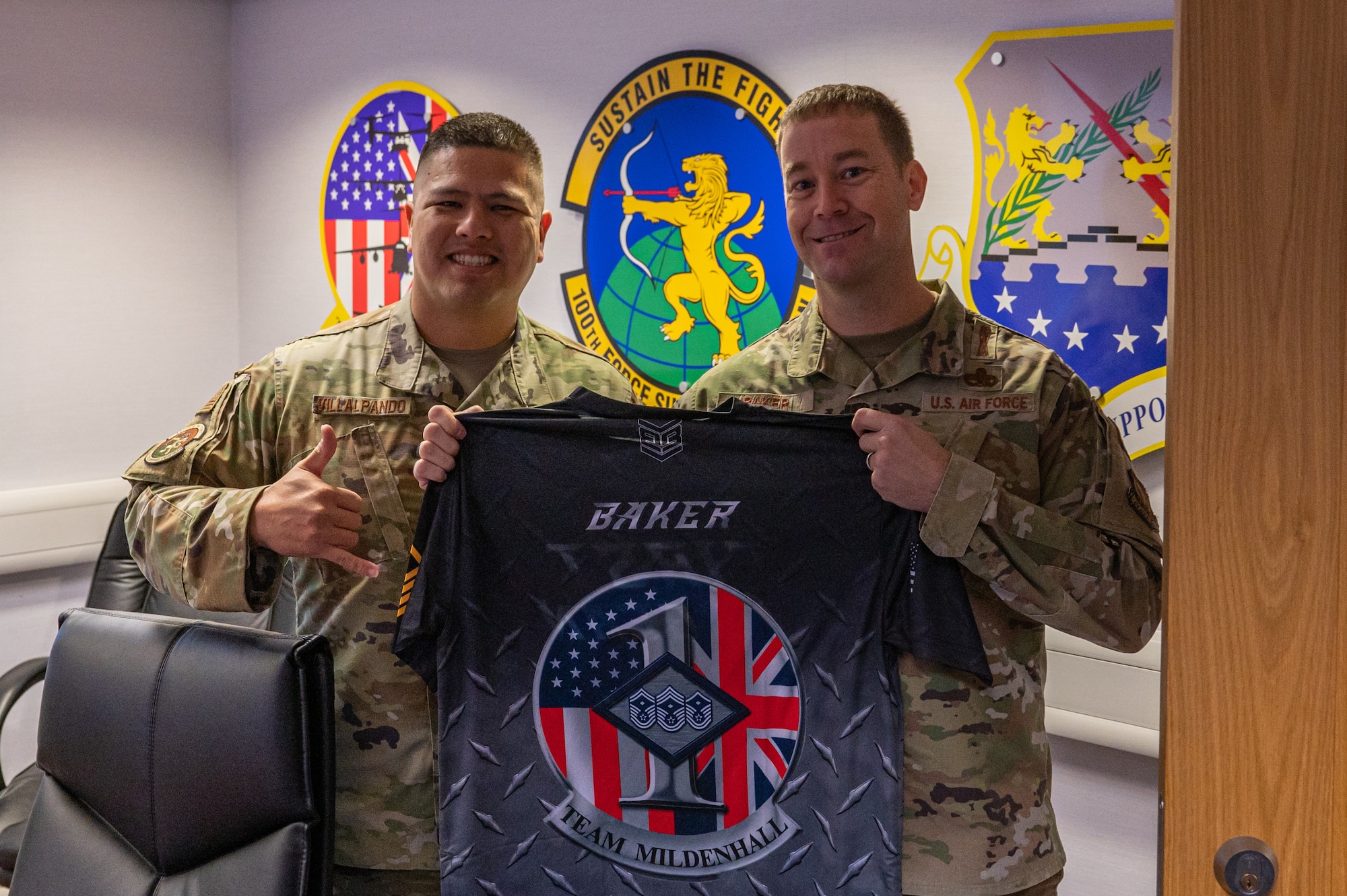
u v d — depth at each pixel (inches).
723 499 63.2
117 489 149.6
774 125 110.0
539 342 79.9
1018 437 67.6
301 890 58.2
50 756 66.3
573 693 63.7
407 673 68.6
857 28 105.1
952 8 99.3
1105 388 94.3
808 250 70.9
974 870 63.9
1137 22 89.9
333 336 76.0
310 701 59.3
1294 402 42.9
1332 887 43.7
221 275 161.3
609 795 63.6
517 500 63.9
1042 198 96.1
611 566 63.7
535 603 63.9
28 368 141.6
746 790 62.9
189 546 65.0
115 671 63.7
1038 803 66.4
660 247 119.3
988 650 65.0
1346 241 41.9
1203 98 43.1
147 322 153.3
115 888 62.1
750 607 62.9
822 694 62.2
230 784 59.4
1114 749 100.1
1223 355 43.6
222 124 159.5
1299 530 43.2
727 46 113.8
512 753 63.4
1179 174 43.5
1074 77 93.3
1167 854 45.4
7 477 140.7
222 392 74.4
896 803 60.6
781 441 62.6
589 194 124.4
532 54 128.6
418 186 74.2
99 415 149.3
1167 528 44.8
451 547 63.5
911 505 59.9
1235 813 44.5
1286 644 43.6
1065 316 95.9
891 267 69.9
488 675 63.5
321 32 147.6
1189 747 44.9
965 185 100.5
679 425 63.3
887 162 69.2
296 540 62.2
